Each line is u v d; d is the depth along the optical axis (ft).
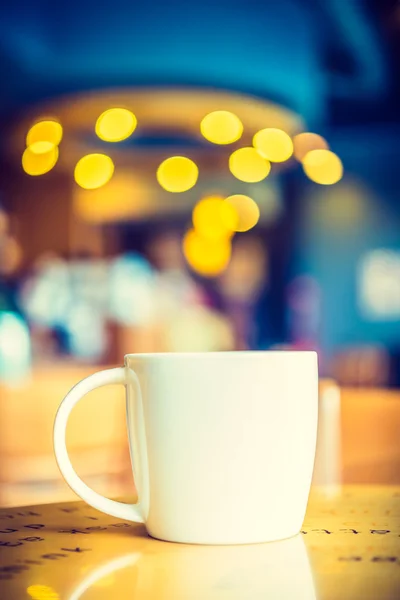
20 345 9.83
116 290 21.91
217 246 26.76
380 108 21.89
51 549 1.64
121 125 16.29
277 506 1.69
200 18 14.87
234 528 1.67
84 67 15.48
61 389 4.77
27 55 15.52
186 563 1.51
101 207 24.20
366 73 19.48
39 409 4.69
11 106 16.99
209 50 15.17
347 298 28.55
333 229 28.53
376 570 1.44
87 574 1.43
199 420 1.66
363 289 28.45
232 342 22.75
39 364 14.65
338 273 28.55
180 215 26.76
